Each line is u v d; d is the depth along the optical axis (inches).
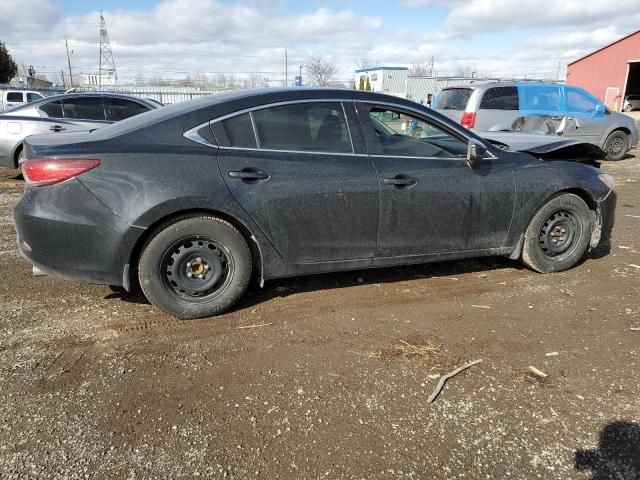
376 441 89.4
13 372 109.1
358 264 145.7
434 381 107.7
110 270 123.8
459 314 140.4
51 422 93.3
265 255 135.0
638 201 294.8
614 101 1304.1
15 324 130.9
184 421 94.2
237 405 99.0
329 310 141.9
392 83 1619.1
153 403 99.3
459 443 89.2
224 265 133.7
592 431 92.5
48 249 122.2
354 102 143.3
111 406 98.3
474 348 121.8
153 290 128.3
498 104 402.0
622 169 412.8
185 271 130.5
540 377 109.6
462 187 150.6
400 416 96.2
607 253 195.6
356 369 112.0
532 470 83.0
